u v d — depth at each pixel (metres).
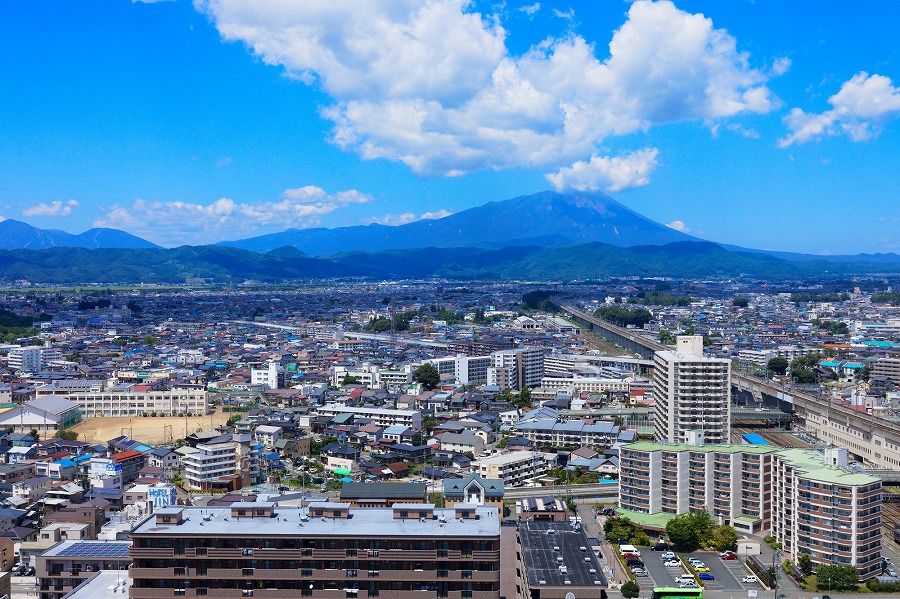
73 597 182.00
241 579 173.25
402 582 172.62
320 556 173.00
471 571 172.50
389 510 191.50
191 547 174.12
